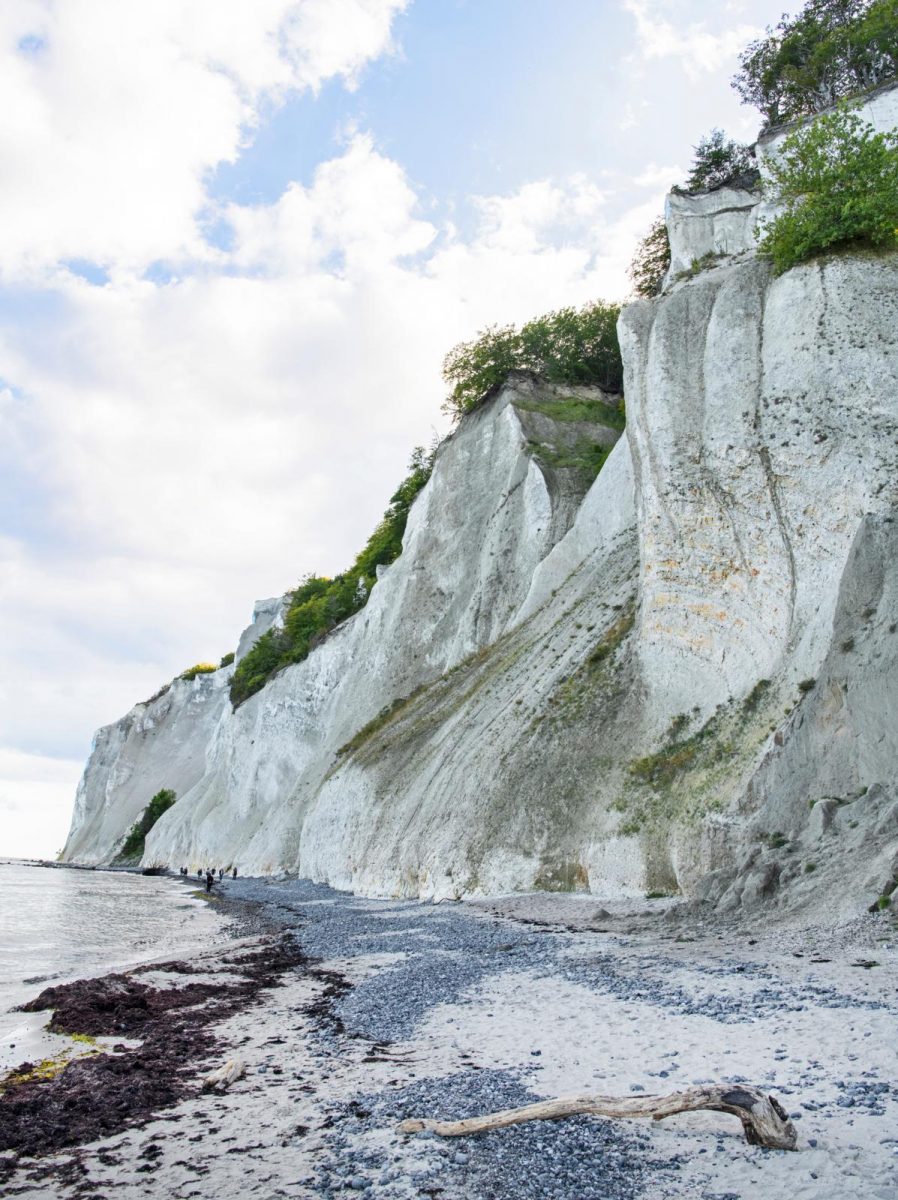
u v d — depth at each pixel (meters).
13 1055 11.12
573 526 38.84
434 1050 9.69
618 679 27.30
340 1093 8.22
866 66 39.47
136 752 104.12
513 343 57.31
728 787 20.31
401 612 50.69
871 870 13.77
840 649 18.58
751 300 28.12
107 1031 12.26
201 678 102.88
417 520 54.19
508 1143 6.45
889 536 19.22
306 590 85.19
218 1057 10.21
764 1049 8.20
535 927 18.64
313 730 62.44
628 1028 9.59
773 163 30.45
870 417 23.69
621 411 50.84
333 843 40.56
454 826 28.92
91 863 96.12
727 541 25.58
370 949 18.88
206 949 22.80
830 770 17.55
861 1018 8.70
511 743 29.28
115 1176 6.38
